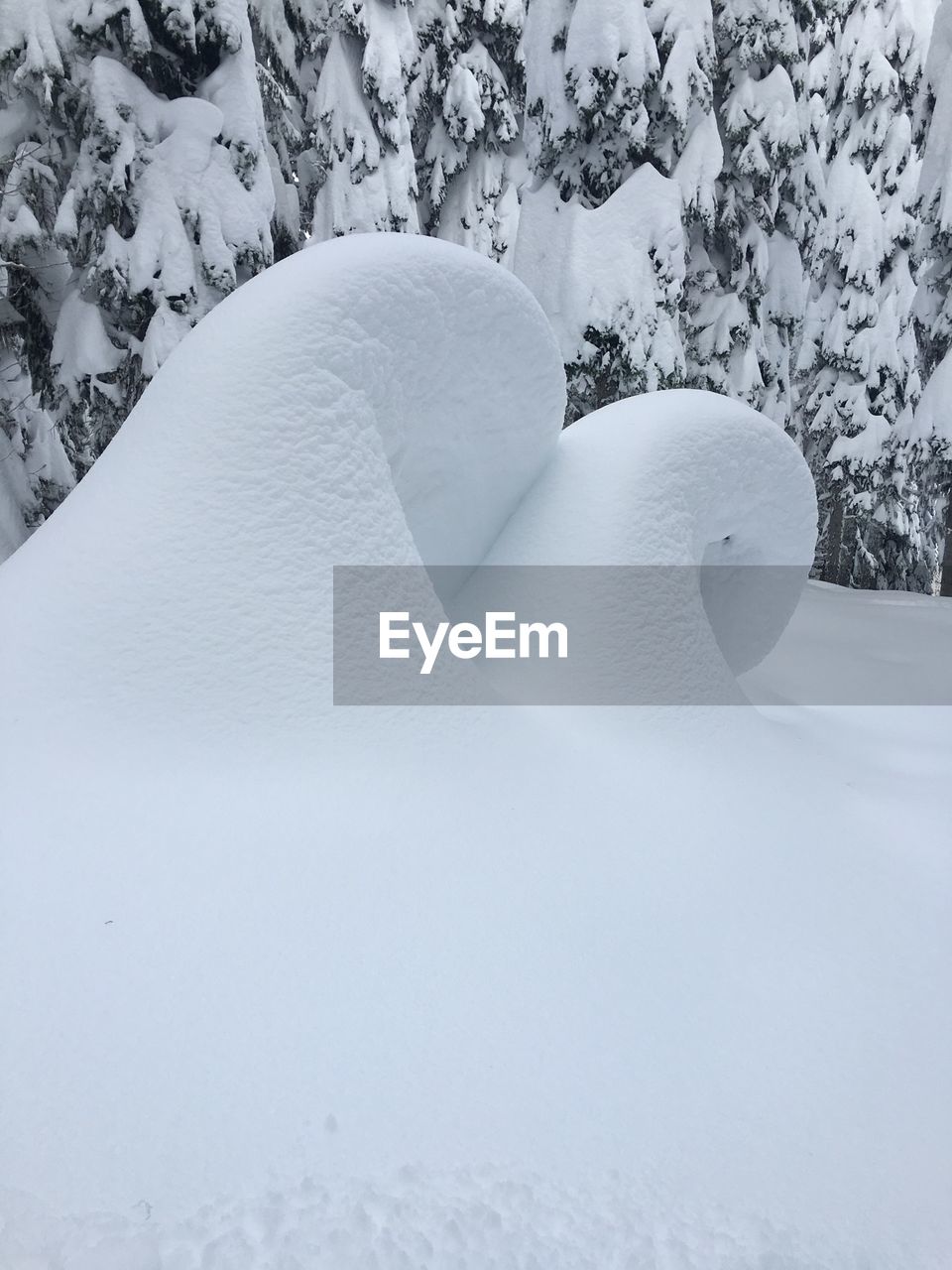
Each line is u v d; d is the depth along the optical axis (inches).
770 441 165.6
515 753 112.7
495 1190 54.0
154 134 351.3
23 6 322.0
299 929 76.8
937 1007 78.7
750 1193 56.1
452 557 156.9
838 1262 51.4
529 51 430.9
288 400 114.0
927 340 564.4
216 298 365.7
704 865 99.3
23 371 366.9
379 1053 64.4
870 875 103.7
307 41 636.7
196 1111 57.6
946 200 522.9
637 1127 60.7
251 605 107.3
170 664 103.3
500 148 737.6
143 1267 46.9
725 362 465.7
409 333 124.6
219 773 96.4
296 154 549.6
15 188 339.9
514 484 155.9
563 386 146.0
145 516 110.4
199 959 71.5
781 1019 74.8
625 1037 70.0
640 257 407.5
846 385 647.8
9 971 67.9
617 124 405.1
